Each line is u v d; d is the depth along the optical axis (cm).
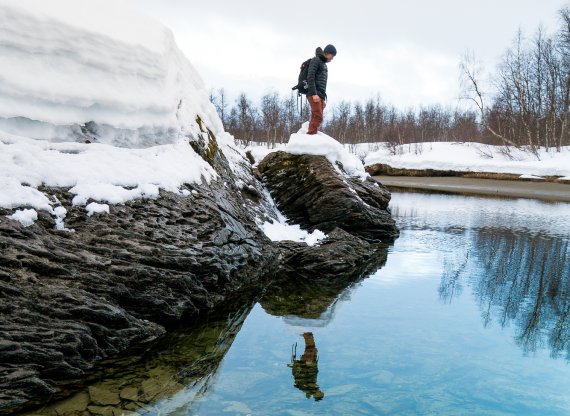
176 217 583
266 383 377
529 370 410
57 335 377
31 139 493
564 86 3538
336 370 405
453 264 851
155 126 689
